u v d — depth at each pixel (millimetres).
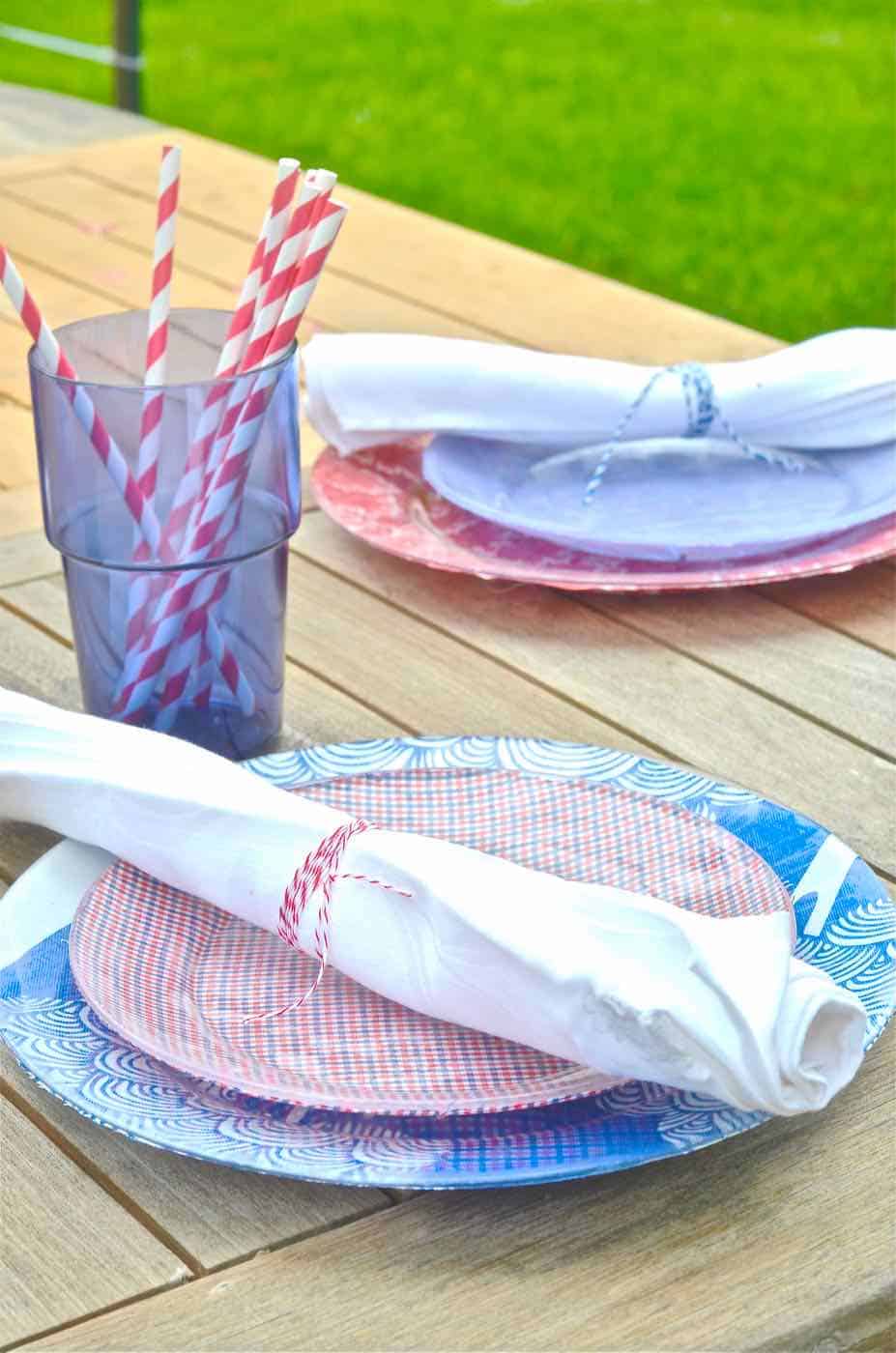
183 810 692
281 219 793
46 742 742
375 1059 632
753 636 1019
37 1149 616
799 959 681
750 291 3885
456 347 1167
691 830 735
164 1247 570
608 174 4668
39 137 2098
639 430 1155
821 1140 615
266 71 5598
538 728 912
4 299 1580
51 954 689
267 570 846
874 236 4250
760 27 6223
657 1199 588
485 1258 563
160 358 812
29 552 1131
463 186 4539
